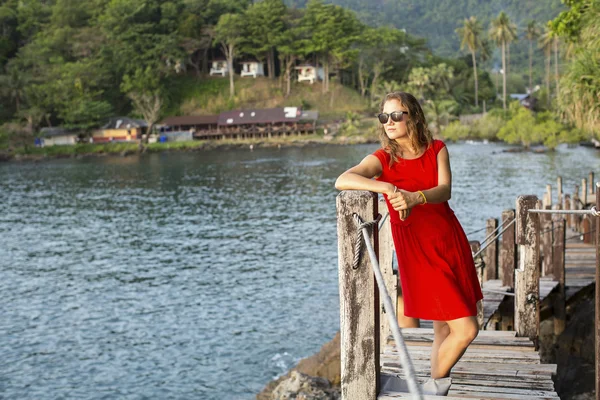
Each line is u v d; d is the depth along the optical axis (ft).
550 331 39.45
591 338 33.19
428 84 409.08
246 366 52.75
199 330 62.13
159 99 411.34
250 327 62.34
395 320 8.28
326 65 453.58
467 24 442.91
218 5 487.20
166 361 54.54
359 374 11.59
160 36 436.76
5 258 101.76
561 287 36.52
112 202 167.94
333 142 370.53
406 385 12.53
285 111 400.67
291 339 58.59
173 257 98.07
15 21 473.26
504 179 176.96
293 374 41.11
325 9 457.68
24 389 49.83
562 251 36.45
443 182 12.78
